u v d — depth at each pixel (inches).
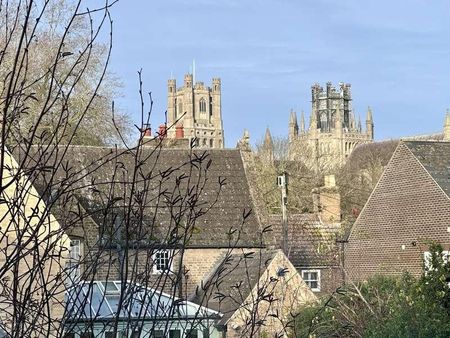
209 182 1652.3
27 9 240.2
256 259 1352.1
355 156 4598.9
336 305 1060.5
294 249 1742.1
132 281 245.4
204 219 1587.1
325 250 1740.9
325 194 1908.2
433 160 1660.9
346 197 2778.1
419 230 1635.1
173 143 1790.1
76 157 1473.9
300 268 1705.2
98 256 243.6
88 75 1656.0
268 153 2913.4
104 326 254.4
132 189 245.8
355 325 970.1
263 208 1631.4
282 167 2566.4
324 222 1868.8
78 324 245.3
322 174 2910.9
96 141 1763.0
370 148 4581.7
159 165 1568.7
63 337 237.3
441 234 1587.1
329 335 987.3
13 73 214.2
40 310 227.5
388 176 1716.3
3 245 641.6
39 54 1125.1
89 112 1673.2
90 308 241.8
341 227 1863.9
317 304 1085.1
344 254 1768.0
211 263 1539.1
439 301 974.4
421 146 1689.2
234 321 855.1
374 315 996.6
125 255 241.6
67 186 237.9
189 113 7805.1
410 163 1668.3
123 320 258.4
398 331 928.3
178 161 1599.4
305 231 1803.6
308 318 1002.7
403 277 1175.0
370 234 1736.0
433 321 935.0
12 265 224.4
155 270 981.8
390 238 1696.6
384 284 1182.3
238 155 1715.1
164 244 252.4
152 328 247.3
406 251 1658.5
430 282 982.4
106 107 1729.8
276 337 348.8
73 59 1202.0
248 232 1577.3
